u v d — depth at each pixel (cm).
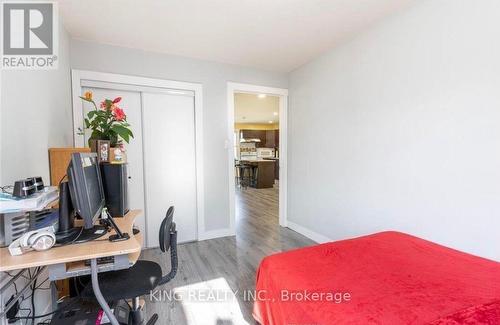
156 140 296
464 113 165
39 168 164
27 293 143
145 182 293
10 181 129
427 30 186
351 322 90
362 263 136
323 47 279
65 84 228
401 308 96
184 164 312
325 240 302
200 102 311
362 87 244
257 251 289
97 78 258
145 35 247
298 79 345
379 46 225
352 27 235
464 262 136
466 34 163
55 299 168
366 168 242
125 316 142
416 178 196
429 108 186
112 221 133
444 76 176
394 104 212
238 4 196
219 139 326
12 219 114
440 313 93
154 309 183
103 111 199
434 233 185
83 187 105
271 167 783
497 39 149
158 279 142
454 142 171
